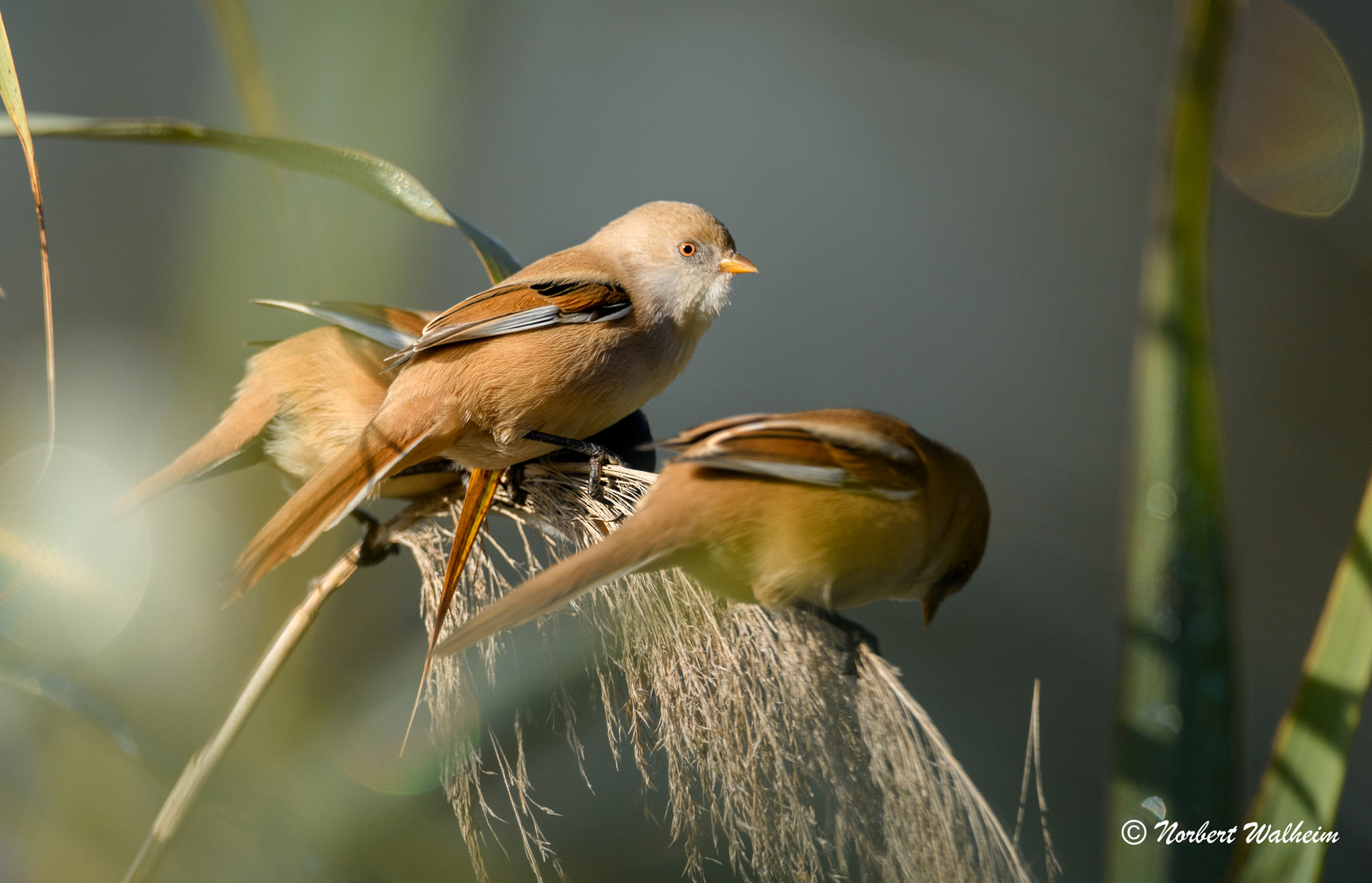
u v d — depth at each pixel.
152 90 12.78
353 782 5.46
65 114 12.59
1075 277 14.72
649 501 5.12
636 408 7.24
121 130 4.68
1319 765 4.34
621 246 7.36
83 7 12.83
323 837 5.16
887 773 4.28
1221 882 4.51
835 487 5.08
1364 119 10.13
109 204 12.01
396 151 6.25
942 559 5.69
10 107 4.29
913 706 4.36
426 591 5.44
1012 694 8.45
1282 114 10.34
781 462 5.07
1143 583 4.82
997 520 8.87
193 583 6.28
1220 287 13.84
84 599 5.55
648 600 4.83
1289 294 13.75
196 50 12.96
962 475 5.59
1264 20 10.23
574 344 6.51
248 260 6.49
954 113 14.84
